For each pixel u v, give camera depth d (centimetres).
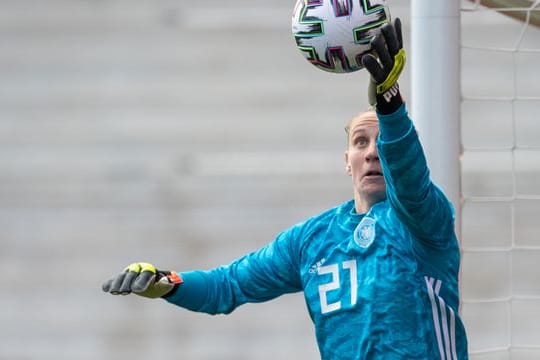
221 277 1347
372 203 1238
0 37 6550
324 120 5981
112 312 4572
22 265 4962
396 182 1105
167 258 4938
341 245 1227
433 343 1159
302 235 1283
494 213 4953
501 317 4094
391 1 6156
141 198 5528
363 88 6228
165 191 5575
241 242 5038
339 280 1212
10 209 5441
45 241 5166
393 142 1087
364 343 1173
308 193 5441
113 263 4941
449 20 1508
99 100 6216
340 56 1202
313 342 4256
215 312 1347
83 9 6750
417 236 1142
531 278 4400
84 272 4891
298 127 5953
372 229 1202
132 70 6438
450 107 1511
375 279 1175
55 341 4366
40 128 6081
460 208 1527
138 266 1259
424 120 1516
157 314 4550
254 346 4231
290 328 4359
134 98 6278
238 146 5866
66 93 6303
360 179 1238
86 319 4516
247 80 6291
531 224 4862
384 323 1161
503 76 5806
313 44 1207
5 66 6412
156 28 6675
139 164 5809
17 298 4709
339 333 1202
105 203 5488
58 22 6681
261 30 6650
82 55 6494
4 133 6034
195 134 5978
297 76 6331
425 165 1108
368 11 1182
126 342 4341
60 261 4984
